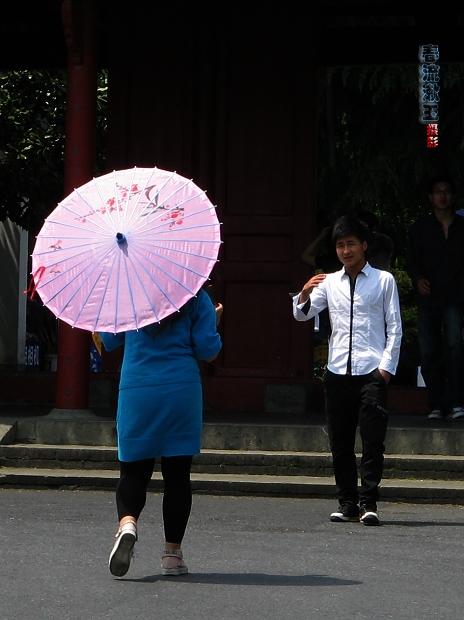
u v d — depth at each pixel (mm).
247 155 23109
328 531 13695
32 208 32031
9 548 12188
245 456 17453
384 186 39562
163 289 10352
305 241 22812
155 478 16875
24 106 31453
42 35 26344
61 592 10195
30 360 38344
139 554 12016
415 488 16312
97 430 18219
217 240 10562
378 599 10094
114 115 23406
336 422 14516
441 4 24828
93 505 15469
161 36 23297
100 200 10812
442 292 20078
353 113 40031
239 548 12469
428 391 20203
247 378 22562
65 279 10477
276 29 23078
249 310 22953
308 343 22719
